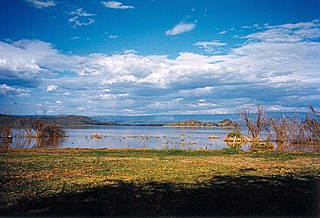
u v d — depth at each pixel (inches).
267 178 614.5
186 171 705.6
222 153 1190.3
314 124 1984.5
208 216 368.5
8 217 362.3
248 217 366.0
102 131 4749.0
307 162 906.7
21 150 1296.8
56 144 2150.6
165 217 364.5
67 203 422.0
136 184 549.0
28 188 515.2
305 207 405.4
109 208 399.2
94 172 687.7
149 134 3727.9
